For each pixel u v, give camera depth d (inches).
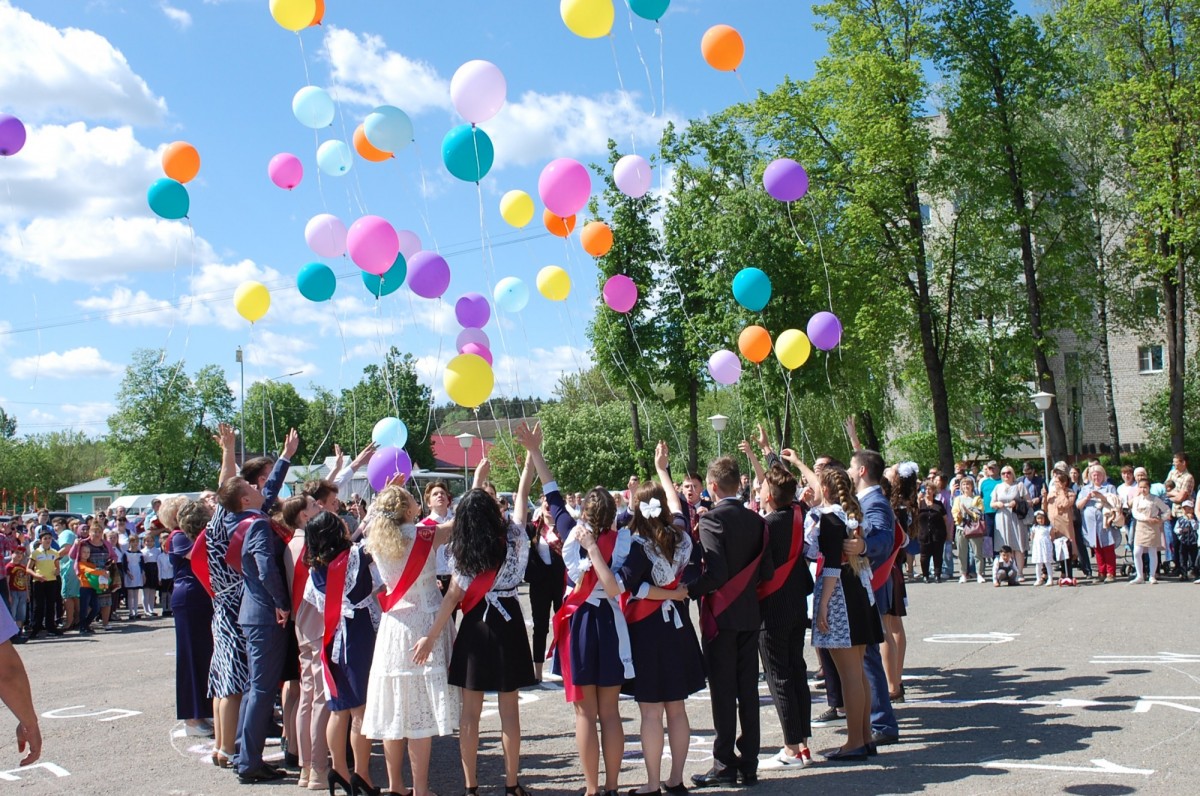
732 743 216.7
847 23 956.0
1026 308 1036.5
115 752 264.4
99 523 663.8
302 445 2586.1
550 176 336.2
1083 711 263.7
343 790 221.0
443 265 330.3
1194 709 260.8
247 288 353.1
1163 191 914.1
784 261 987.3
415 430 2037.4
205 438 2055.9
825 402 1193.4
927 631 418.9
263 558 228.2
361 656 212.8
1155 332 1419.8
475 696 209.8
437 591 213.2
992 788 200.2
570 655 205.9
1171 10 949.2
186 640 277.9
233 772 240.8
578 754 254.7
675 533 213.0
